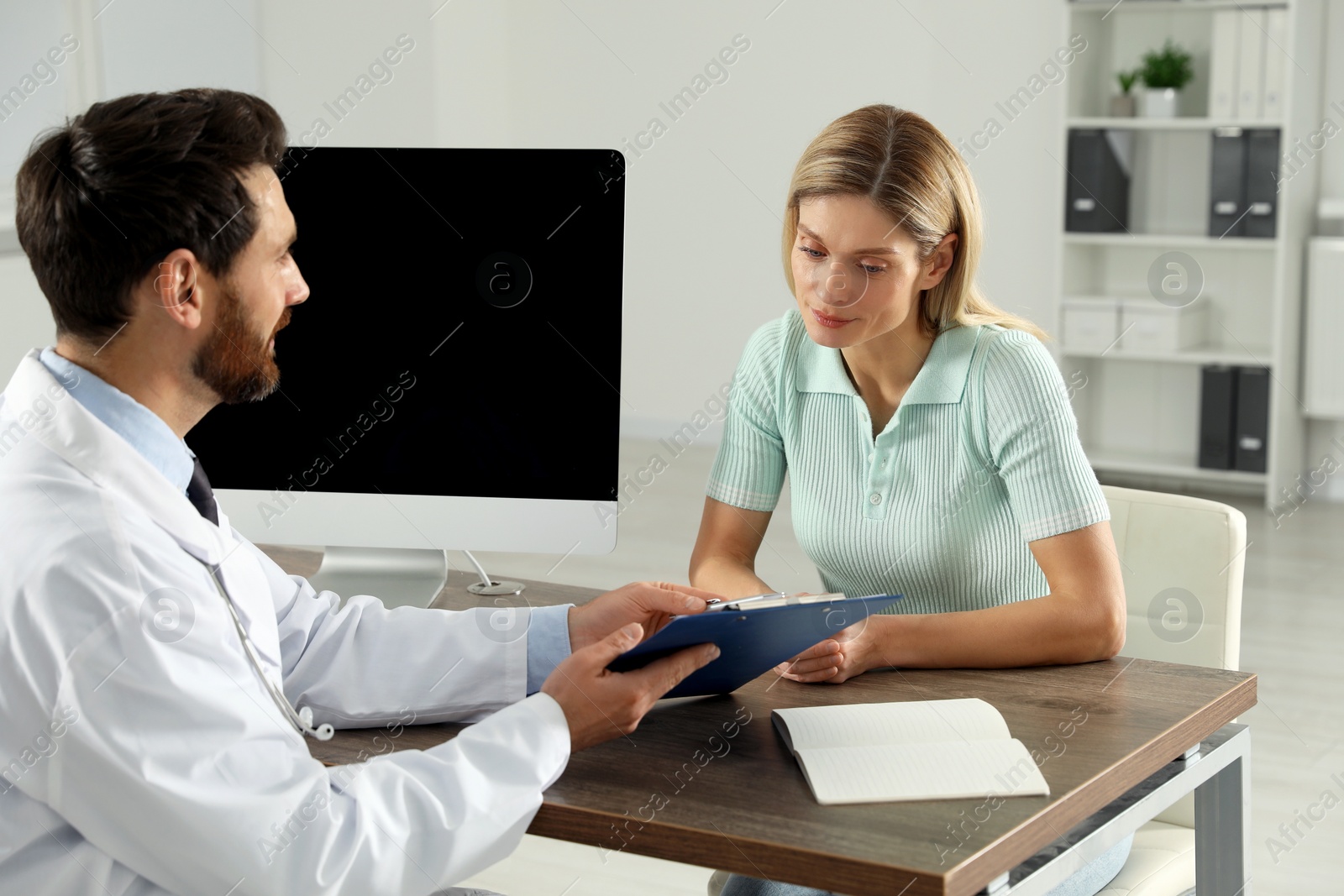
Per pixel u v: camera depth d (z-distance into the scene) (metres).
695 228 5.98
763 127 5.77
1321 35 4.82
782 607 1.11
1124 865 1.49
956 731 1.19
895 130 1.52
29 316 3.98
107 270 1.04
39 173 1.05
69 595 0.95
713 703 1.31
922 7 5.38
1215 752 1.32
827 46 5.59
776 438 1.78
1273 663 3.40
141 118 1.04
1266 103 4.66
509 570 4.21
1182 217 5.07
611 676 1.13
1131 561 1.68
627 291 6.17
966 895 0.96
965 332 1.62
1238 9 4.66
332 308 1.54
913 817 1.04
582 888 2.38
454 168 1.51
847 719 1.21
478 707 1.30
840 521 1.69
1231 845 1.38
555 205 1.50
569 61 6.07
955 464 1.61
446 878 1.03
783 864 0.99
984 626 1.41
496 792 1.05
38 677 0.94
